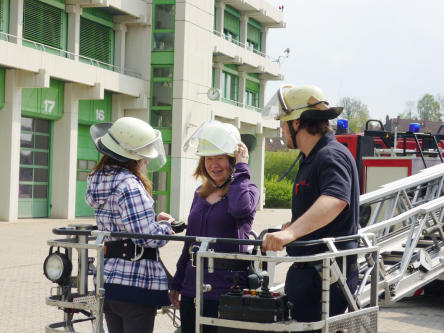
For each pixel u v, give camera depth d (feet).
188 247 13.97
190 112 107.96
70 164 93.04
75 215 99.25
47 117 91.04
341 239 12.04
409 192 28.50
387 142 36.58
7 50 77.66
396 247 26.71
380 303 22.31
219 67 125.29
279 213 132.87
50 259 12.75
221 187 13.57
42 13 88.84
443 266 25.11
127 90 100.68
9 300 29.35
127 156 13.33
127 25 107.65
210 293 13.01
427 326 25.70
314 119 12.60
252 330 11.03
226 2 127.44
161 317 27.45
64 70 86.89
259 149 144.25
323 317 11.25
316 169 12.25
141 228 12.89
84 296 12.60
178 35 105.70
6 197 82.84
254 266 13.10
